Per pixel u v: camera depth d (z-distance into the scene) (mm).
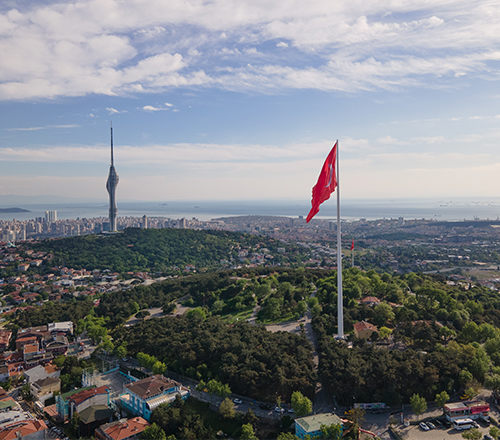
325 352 164500
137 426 131750
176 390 153000
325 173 165250
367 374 145875
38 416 154000
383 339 189000
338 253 172250
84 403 146750
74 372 182625
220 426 136750
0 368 191000
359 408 136875
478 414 138125
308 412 135250
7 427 136250
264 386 149375
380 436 128500
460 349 164750
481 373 152375
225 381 156875
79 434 137875
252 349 170250
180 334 198500
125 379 178500
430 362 153875
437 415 139125
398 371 147000
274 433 132000
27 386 174750
